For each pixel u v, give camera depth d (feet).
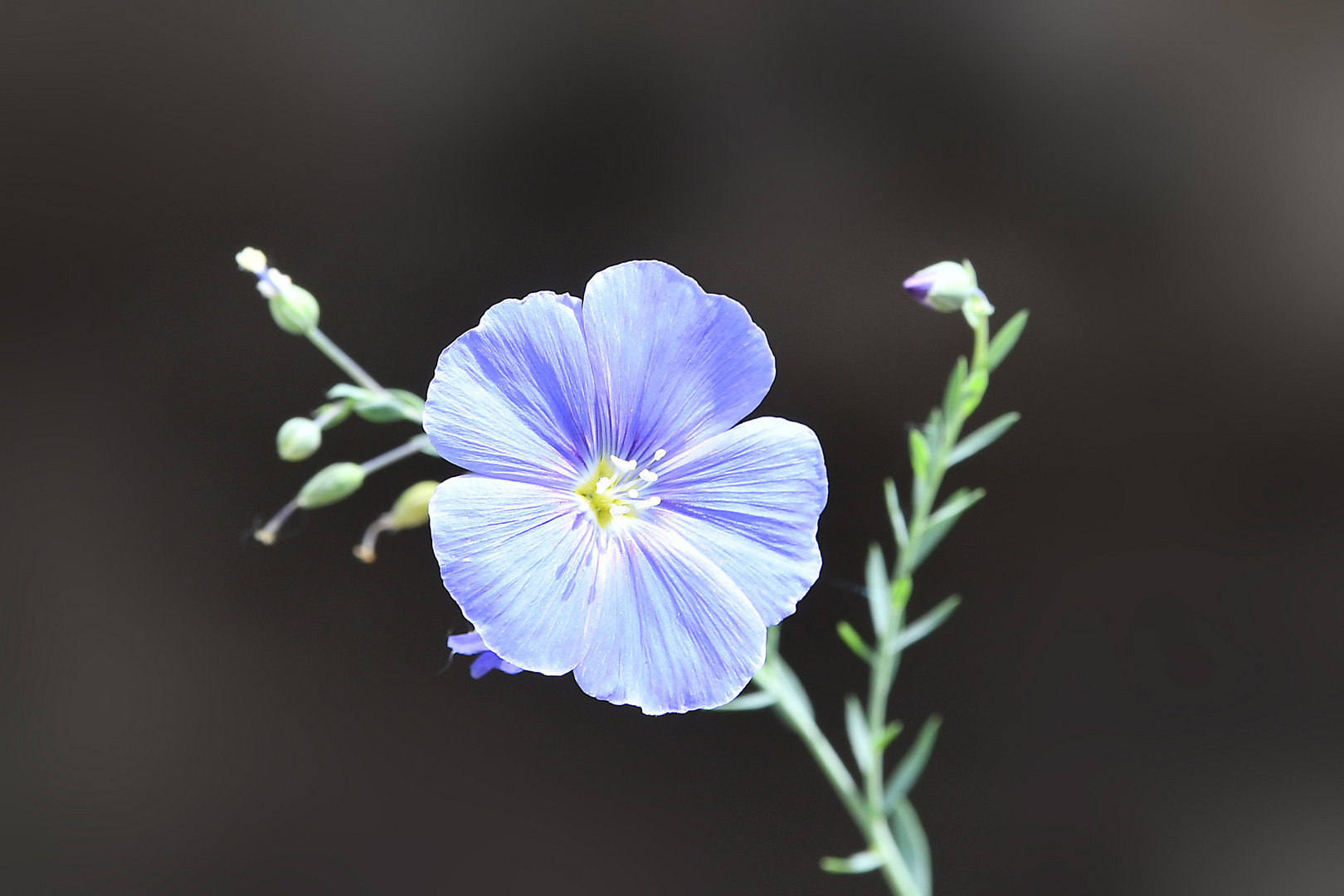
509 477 0.89
